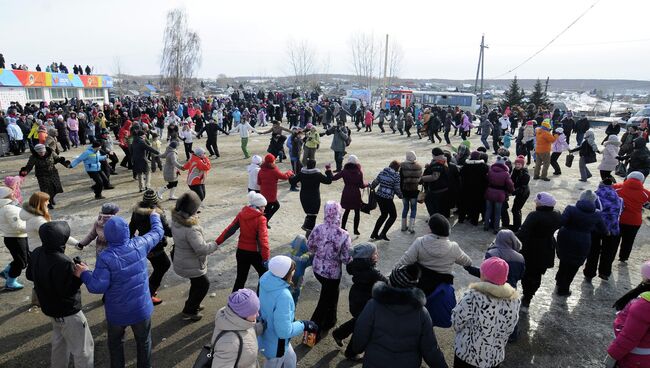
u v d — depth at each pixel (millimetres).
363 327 3492
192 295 5699
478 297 3721
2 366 4801
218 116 25984
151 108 29422
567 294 6812
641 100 111125
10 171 15000
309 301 6430
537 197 5781
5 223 6191
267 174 8742
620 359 3711
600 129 32219
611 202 7121
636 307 3508
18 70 31188
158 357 5008
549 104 46656
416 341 3441
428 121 23531
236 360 3174
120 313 4090
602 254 7363
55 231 4082
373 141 24141
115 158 14430
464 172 9852
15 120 18250
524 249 5832
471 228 9836
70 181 13516
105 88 48750
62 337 4387
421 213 10930
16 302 6211
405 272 3535
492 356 3758
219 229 9414
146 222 5496
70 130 20641
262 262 5645
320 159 18250
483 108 38906
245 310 3213
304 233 9219
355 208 8820
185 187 12914
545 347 5457
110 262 4000
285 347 3902
